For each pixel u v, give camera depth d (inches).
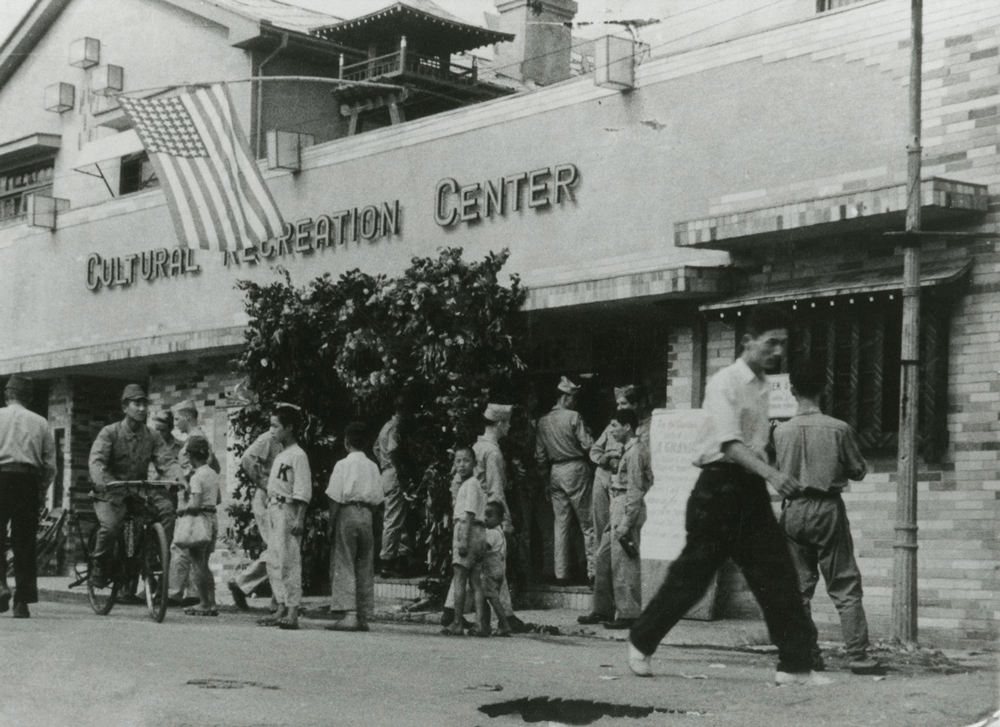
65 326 1019.9
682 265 577.9
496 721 290.7
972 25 509.7
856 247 535.8
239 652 401.7
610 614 541.0
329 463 724.7
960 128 511.5
